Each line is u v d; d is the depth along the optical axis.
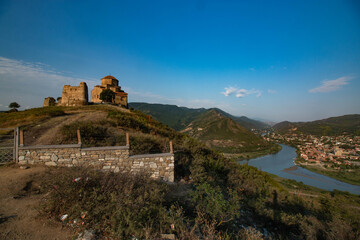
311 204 9.92
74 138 11.69
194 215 5.58
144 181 5.81
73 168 6.34
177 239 3.87
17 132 7.11
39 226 3.87
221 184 9.88
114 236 3.68
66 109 33.09
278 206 9.37
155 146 12.13
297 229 6.96
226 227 5.70
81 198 4.55
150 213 4.33
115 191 4.70
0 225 3.77
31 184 5.72
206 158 13.90
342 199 11.45
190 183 8.36
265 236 6.23
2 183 5.48
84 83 44.69
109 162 7.54
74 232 3.75
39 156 7.04
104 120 18.80
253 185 12.02
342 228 6.16
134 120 22.11
